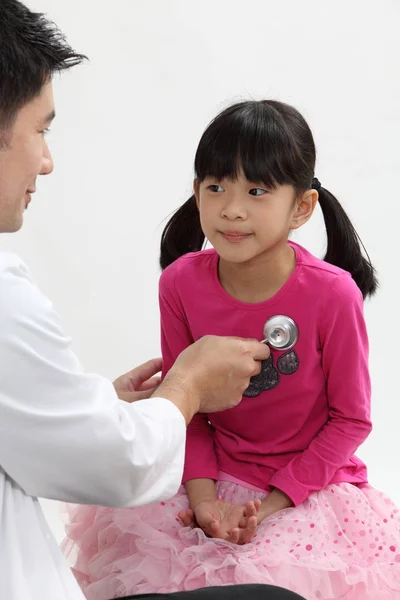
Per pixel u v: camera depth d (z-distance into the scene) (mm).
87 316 3105
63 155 3590
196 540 1744
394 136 3645
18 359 1273
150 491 1453
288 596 1440
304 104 3670
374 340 3012
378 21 4020
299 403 1821
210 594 1439
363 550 1760
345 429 1803
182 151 3596
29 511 1328
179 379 1617
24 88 1311
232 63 3814
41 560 1302
